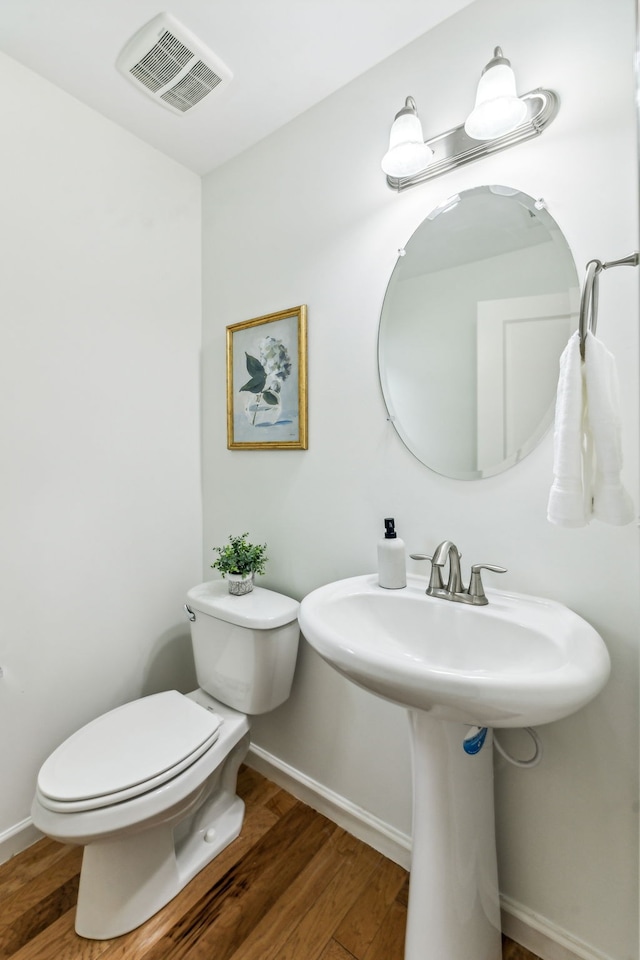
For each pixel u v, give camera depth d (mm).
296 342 1432
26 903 1127
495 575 1049
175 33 1139
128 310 1548
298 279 1433
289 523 1495
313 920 1085
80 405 1424
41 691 1339
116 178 1491
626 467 871
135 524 1591
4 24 1129
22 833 1285
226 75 1266
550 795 978
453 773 890
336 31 1130
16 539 1278
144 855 1076
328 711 1391
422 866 918
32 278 1295
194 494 1796
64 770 1029
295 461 1465
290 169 1452
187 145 1584
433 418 1146
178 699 1339
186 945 1031
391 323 1217
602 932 927
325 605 1020
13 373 1262
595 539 917
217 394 1735
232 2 1060
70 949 1019
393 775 1248
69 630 1405
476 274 1067
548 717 654
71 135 1368
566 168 929
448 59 1091
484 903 922
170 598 1712
